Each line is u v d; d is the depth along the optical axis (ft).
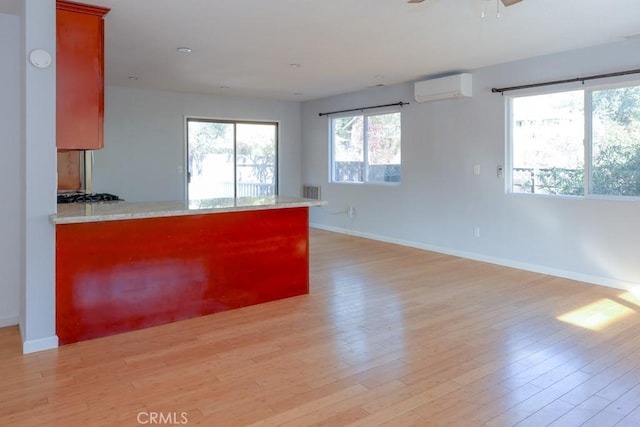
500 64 17.70
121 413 7.27
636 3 10.98
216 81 21.40
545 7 11.22
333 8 11.28
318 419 7.11
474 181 19.10
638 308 12.62
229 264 12.54
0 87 11.01
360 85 22.56
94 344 10.12
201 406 7.49
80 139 10.64
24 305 9.89
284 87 23.21
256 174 28.19
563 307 12.74
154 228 11.20
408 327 11.19
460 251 19.89
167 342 10.25
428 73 19.44
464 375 8.61
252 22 12.35
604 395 7.85
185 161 25.27
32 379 8.43
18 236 11.43
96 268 10.41
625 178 14.73
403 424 6.97
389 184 23.26
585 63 15.23
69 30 10.45
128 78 20.65
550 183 16.83
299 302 13.30
